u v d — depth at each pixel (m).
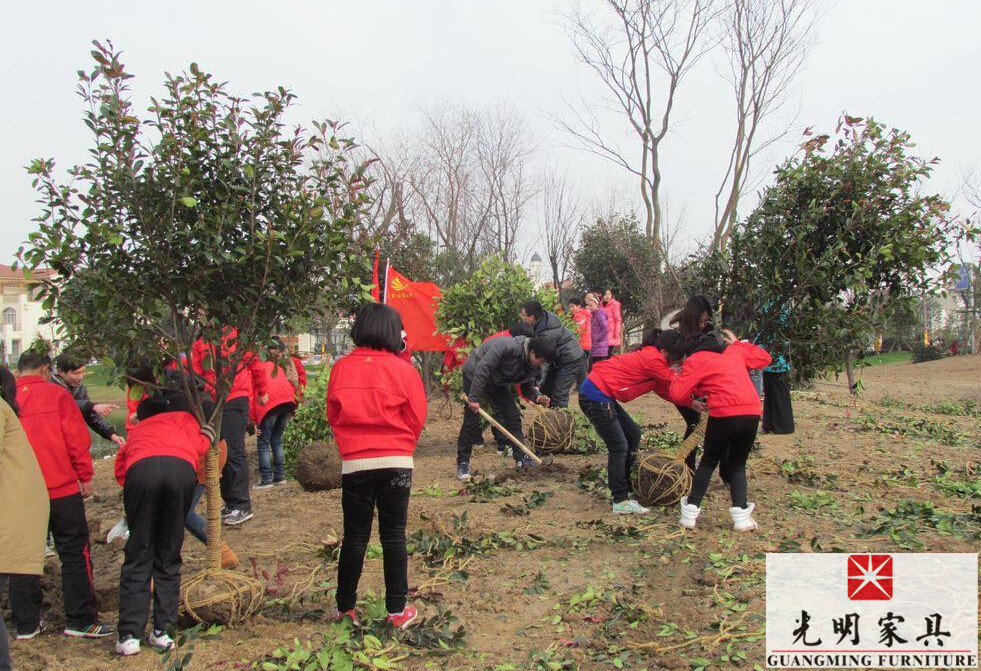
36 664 4.20
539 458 8.65
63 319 4.40
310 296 4.84
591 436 9.59
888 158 6.75
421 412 4.31
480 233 25.08
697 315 6.16
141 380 4.71
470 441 8.23
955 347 33.59
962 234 6.93
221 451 5.06
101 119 4.23
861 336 6.92
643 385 6.43
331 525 6.75
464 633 4.21
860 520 6.24
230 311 4.77
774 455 8.98
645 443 9.48
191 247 4.46
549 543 5.82
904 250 6.61
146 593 4.26
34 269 4.29
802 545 5.59
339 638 4.15
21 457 4.06
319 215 4.51
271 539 6.41
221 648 4.23
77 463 4.63
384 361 4.30
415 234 18.08
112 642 4.51
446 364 10.28
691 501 6.05
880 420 12.03
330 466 8.10
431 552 5.56
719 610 4.51
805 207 7.07
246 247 4.47
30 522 4.04
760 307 7.20
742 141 20.80
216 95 4.57
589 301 14.64
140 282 4.50
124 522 6.29
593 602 4.70
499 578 5.18
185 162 4.41
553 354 7.65
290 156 4.65
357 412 4.21
